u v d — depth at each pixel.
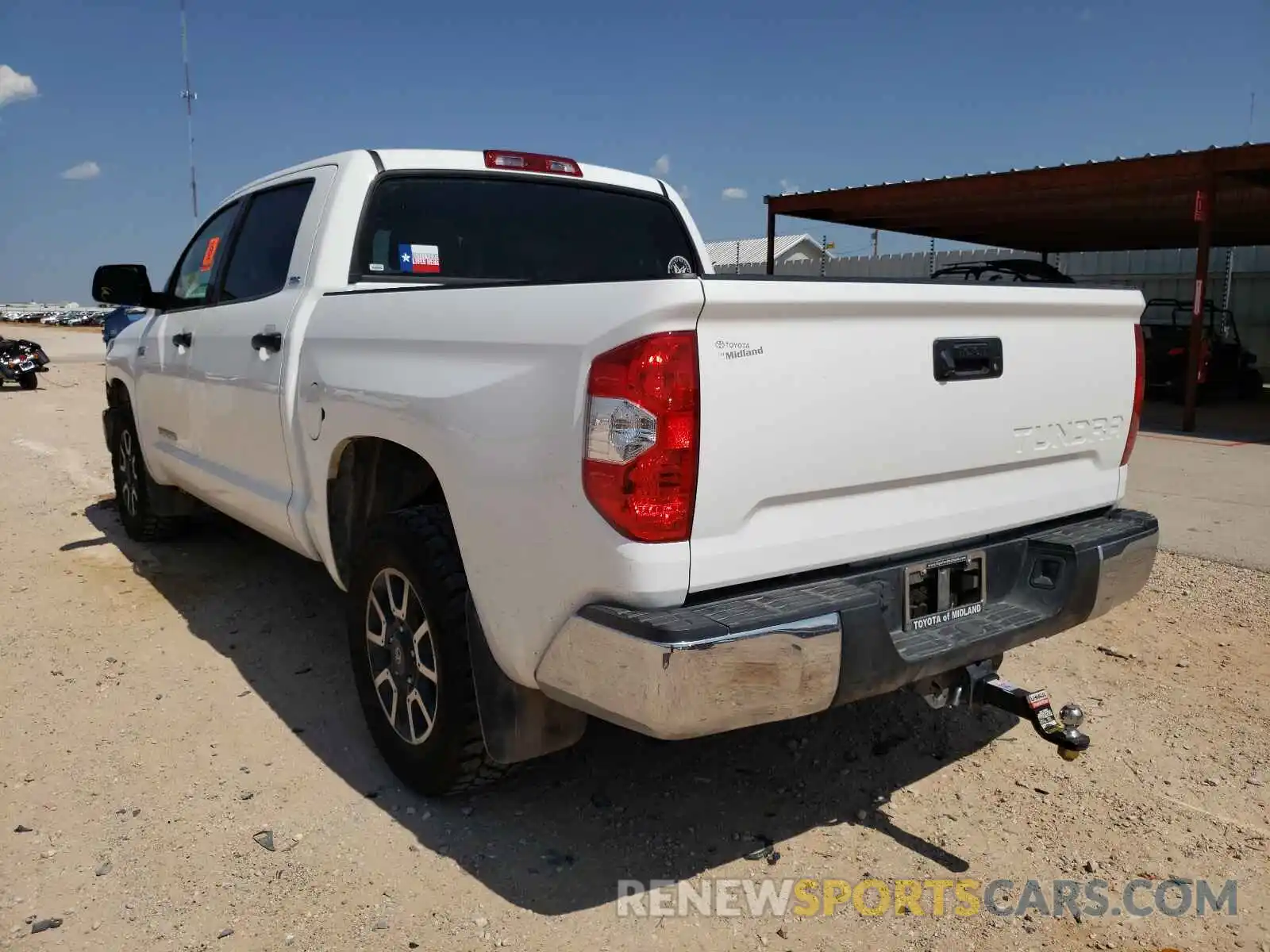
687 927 2.61
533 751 2.87
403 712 3.25
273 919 2.62
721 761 3.52
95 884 2.77
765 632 2.30
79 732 3.67
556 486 2.42
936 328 2.72
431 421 2.80
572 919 2.63
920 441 2.71
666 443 2.24
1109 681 4.21
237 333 4.15
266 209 4.39
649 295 2.23
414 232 3.93
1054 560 3.05
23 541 6.24
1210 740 3.69
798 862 2.91
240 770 3.41
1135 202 14.66
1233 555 6.19
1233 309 21.23
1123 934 2.62
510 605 2.61
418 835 3.02
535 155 4.27
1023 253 24.09
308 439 3.56
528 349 2.52
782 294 2.35
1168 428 13.01
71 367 23.41
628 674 2.29
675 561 2.29
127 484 6.11
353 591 3.36
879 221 18.14
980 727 3.83
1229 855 2.98
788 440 2.43
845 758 3.56
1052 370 3.06
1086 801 3.28
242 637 4.60
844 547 2.60
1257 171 12.17
